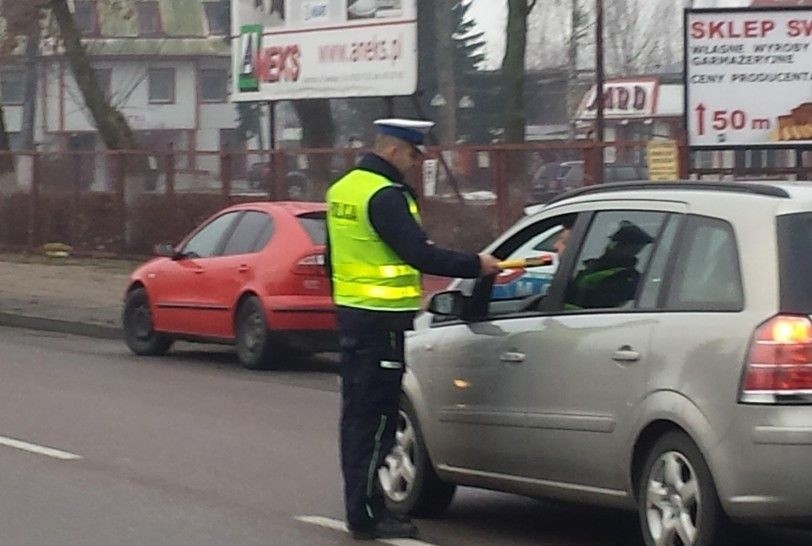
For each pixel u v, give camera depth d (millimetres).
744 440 7285
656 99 50938
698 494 7520
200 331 18328
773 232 7508
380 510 9070
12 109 80000
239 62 31094
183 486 10766
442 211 25984
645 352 7863
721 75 25219
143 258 31953
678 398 7617
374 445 9000
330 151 28031
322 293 17297
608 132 51594
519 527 9523
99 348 20328
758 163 33594
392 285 8812
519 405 8703
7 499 10297
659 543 7770
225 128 83000
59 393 15578
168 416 14031
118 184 32344
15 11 34625
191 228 30953
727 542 7484
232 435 12984
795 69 25109
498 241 9352
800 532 9281
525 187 25234
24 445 12406
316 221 17641
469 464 9180
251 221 18016
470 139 56031
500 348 8875
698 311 7684
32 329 23000
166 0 83125
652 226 8203
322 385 16438
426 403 9477
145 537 9164
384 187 8742
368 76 28516
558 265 8719
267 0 30391
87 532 9297
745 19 25109
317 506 10102
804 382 7219
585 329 8305
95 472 11266
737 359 7352
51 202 33781
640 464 7941
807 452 7160
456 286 9602
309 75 29609
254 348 17484
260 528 9422
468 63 56438
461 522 9680
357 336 8852
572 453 8328
